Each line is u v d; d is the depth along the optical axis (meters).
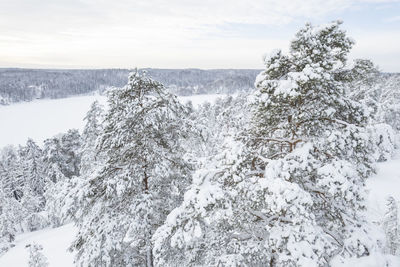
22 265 22.77
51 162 42.00
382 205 23.91
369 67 6.36
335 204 6.33
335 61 6.28
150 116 8.46
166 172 8.70
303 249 5.19
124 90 8.83
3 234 34.66
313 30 6.28
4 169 52.34
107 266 7.57
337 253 5.96
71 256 20.58
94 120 25.83
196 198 5.69
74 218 8.52
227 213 5.82
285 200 5.16
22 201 40.69
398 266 5.42
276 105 6.40
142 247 9.23
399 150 35.12
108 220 8.30
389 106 28.84
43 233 34.53
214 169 6.46
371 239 5.80
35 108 194.12
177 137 9.66
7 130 127.88
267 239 6.46
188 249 7.30
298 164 5.88
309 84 6.15
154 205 9.00
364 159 6.49
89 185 7.95
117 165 8.91
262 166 6.91
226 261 6.27
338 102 6.39
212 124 50.88
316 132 7.16
